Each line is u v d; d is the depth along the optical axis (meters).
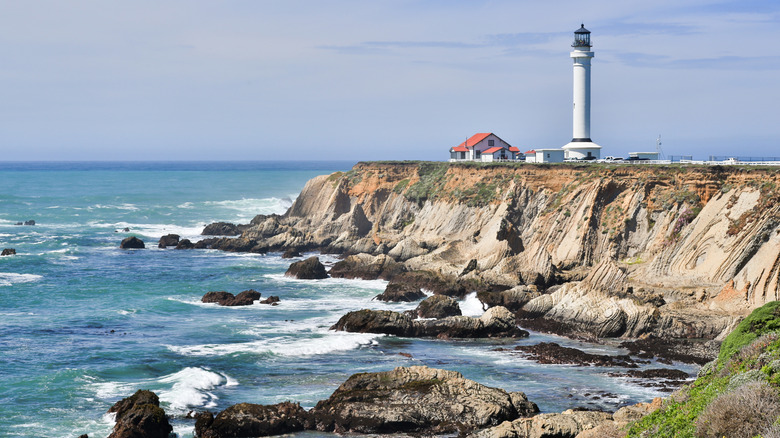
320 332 63.56
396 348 59.38
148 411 40.84
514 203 101.31
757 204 72.69
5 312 69.75
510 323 63.81
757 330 44.19
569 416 40.16
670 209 83.19
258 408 42.56
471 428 41.69
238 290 82.88
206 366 53.44
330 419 42.56
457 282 80.19
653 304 67.62
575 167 97.88
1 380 49.19
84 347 57.72
